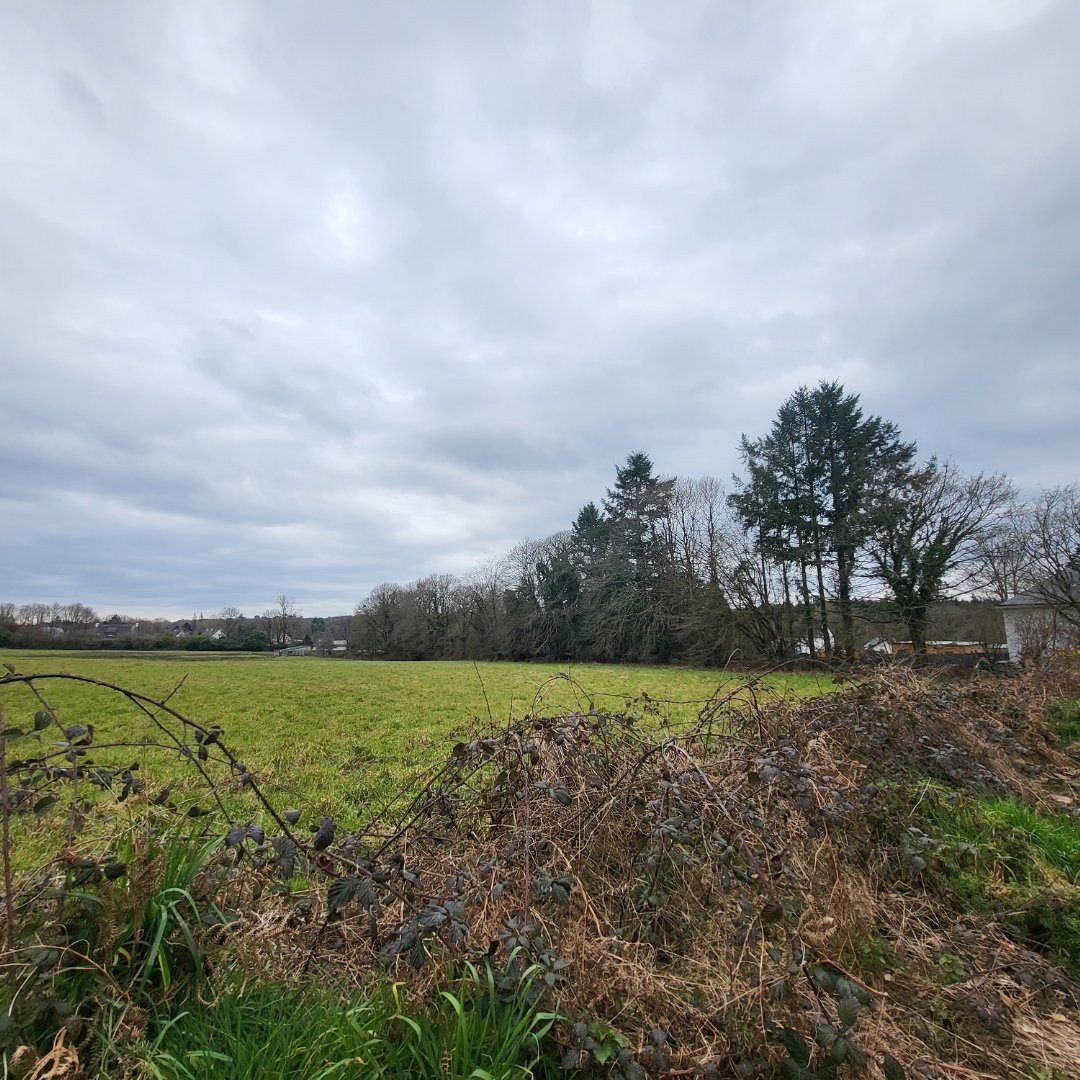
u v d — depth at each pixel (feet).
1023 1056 7.48
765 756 11.02
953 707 18.78
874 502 90.74
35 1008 5.79
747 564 104.42
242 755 30.55
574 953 7.42
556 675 14.92
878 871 11.17
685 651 122.62
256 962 7.64
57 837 9.55
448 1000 6.72
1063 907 10.22
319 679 83.05
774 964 7.32
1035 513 73.67
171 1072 5.89
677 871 9.61
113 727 40.01
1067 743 23.91
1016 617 80.69
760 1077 6.53
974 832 13.61
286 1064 6.11
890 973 8.57
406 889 8.15
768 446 109.81
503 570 174.50
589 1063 6.61
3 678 7.41
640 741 12.46
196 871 8.07
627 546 139.74
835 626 95.96
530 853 9.23
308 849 8.20
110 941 6.74
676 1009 7.16
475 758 11.39
